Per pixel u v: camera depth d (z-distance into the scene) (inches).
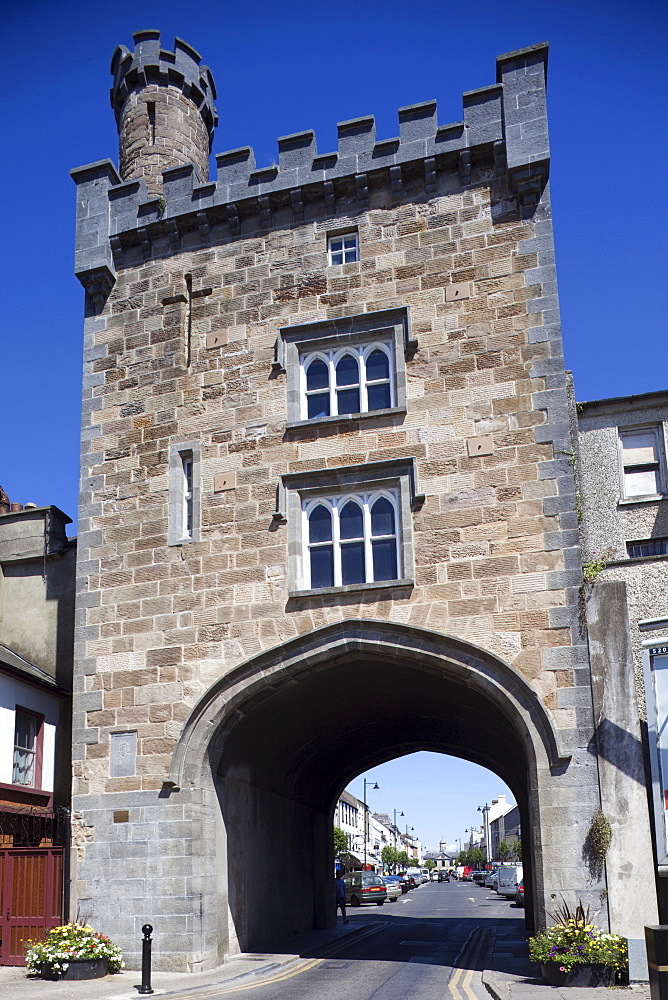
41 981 609.3
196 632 716.0
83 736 722.8
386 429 713.6
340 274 764.0
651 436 850.8
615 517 829.8
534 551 654.5
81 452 797.9
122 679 725.9
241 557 720.3
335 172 779.4
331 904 1058.1
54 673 885.8
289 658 687.7
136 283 826.2
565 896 585.6
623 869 580.4
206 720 695.7
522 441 679.1
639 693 611.8
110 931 672.4
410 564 675.4
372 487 707.4
